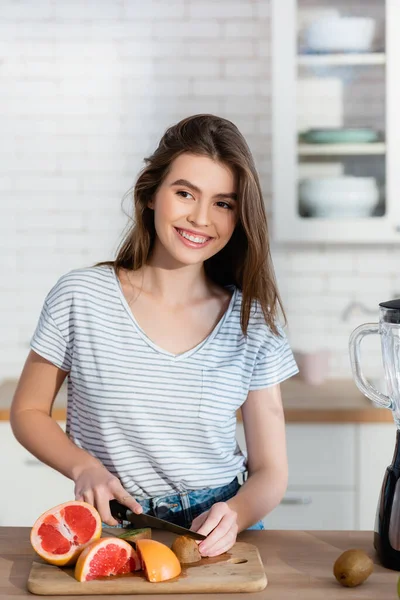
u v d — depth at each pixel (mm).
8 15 3355
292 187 3059
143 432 1604
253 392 1699
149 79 3379
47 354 1648
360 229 3055
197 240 1576
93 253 3434
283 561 1359
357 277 3447
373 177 3053
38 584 1215
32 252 3436
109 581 1229
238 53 3367
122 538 1351
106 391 1607
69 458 1556
